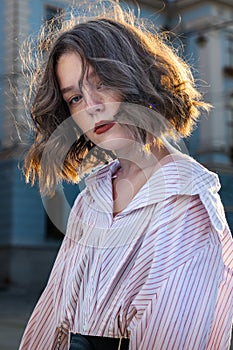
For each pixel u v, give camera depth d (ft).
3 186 64.49
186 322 3.75
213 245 3.88
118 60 4.01
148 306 3.79
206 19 65.72
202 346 3.76
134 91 3.95
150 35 4.52
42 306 4.74
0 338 29.48
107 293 4.06
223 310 4.08
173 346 3.73
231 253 4.11
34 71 4.69
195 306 3.76
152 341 3.76
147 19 4.87
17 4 54.13
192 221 3.91
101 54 4.02
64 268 4.61
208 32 66.64
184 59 4.78
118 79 3.94
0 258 65.00
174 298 3.76
